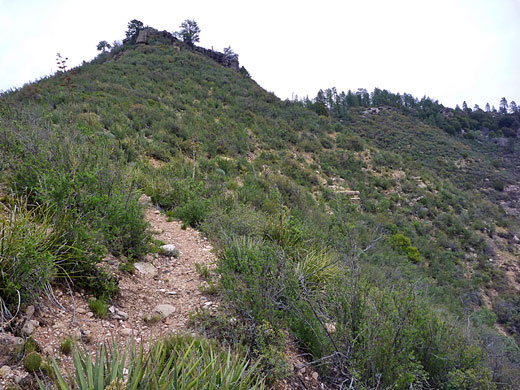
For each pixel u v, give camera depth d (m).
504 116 85.38
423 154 47.12
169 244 5.74
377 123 59.78
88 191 4.03
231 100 32.31
